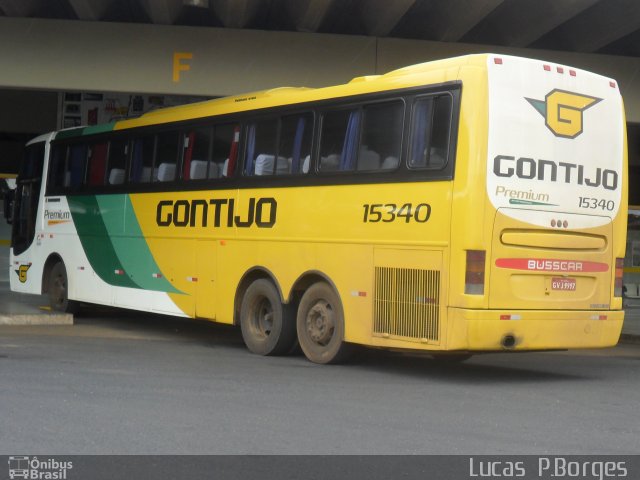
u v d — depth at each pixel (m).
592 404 10.16
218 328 18.78
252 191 14.27
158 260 16.25
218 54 20.72
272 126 14.05
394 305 11.97
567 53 21.45
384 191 12.20
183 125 15.90
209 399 9.80
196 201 15.45
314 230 13.12
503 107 11.45
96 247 18.09
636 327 21.66
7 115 30.06
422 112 11.86
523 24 19.98
